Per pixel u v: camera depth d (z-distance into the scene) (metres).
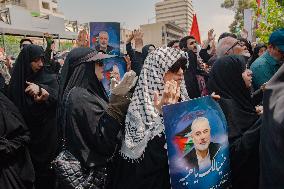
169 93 1.89
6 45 12.34
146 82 2.06
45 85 3.36
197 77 4.67
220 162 1.99
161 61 2.06
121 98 2.16
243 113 2.32
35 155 3.23
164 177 1.98
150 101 2.01
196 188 1.88
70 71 2.46
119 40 5.44
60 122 2.39
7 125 2.72
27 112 3.19
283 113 1.27
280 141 1.29
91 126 2.09
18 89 3.23
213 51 6.82
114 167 2.14
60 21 17.80
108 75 4.56
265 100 1.44
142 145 1.91
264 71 3.46
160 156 1.91
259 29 9.45
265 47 5.35
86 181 2.07
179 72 2.09
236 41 4.10
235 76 2.41
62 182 2.08
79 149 2.08
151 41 44.38
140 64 5.34
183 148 1.85
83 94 2.18
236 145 2.09
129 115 2.02
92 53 2.40
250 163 2.08
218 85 2.47
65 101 2.26
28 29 14.16
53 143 3.29
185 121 1.86
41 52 3.34
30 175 2.85
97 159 2.09
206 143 1.93
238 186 2.19
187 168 1.86
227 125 2.23
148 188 1.95
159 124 1.89
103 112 2.16
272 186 1.39
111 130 2.07
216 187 1.96
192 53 4.67
